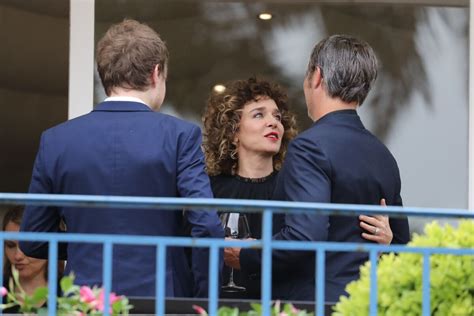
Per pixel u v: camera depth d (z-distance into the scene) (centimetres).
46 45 1238
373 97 1165
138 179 702
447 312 573
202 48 1164
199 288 731
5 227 966
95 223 706
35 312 627
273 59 1166
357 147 750
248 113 914
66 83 1265
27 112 1281
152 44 727
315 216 725
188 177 704
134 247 707
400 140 1161
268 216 551
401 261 597
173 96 1162
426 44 1158
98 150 707
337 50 762
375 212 557
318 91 769
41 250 741
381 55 1164
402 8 1160
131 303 682
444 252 562
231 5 1166
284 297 751
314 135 746
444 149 1157
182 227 727
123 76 722
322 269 562
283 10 1167
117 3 1124
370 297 566
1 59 1245
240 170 920
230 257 820
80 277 703
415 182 1160
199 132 722
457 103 1157
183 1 1154
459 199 1155
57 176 712
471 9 1138
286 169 746
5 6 1202
